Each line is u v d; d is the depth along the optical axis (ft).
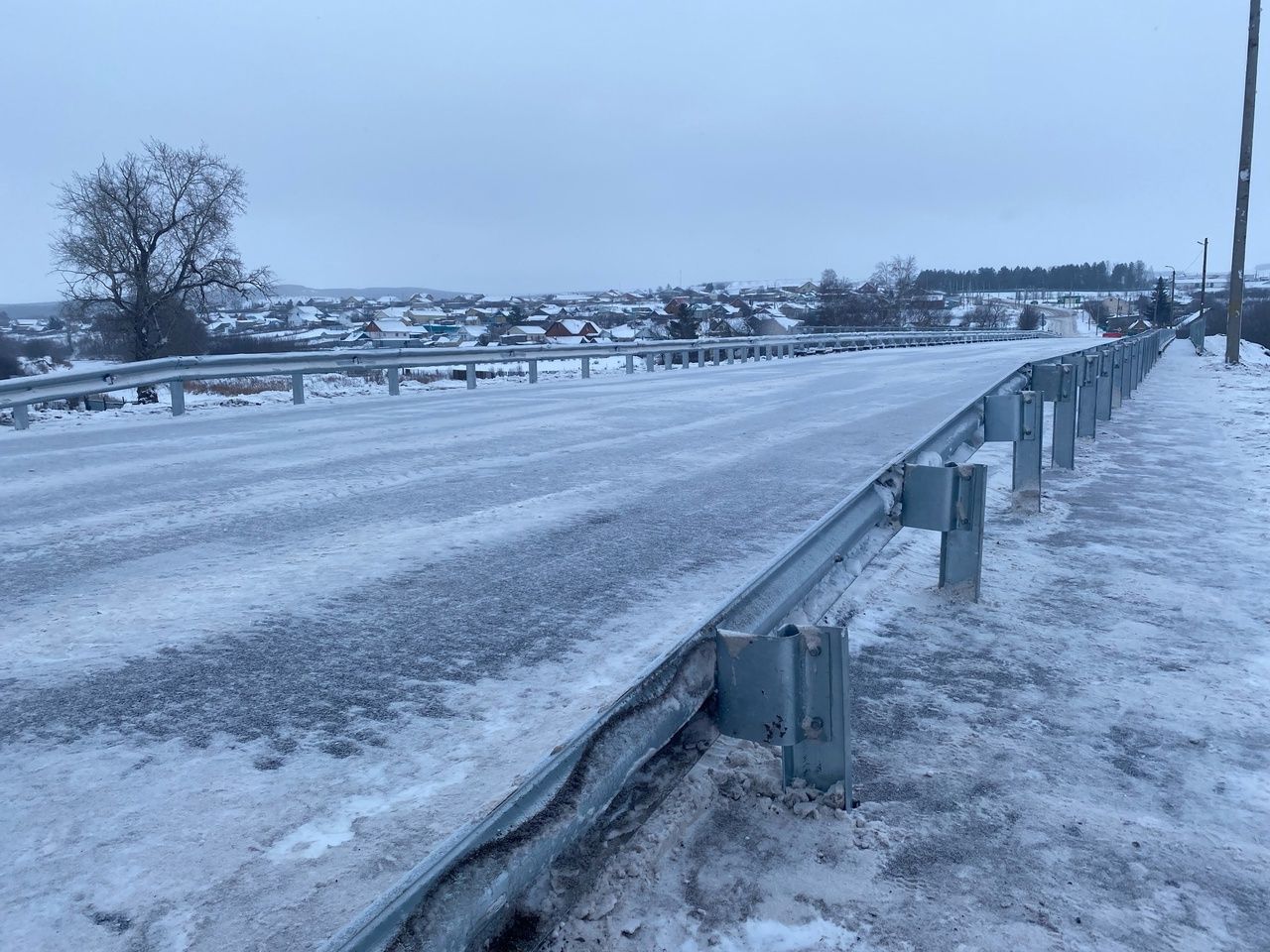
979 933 7.85
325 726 11.60
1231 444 36.24
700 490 26.84
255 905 8.12
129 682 12.91
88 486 27.12
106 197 143.33
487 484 27.53
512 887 5.88
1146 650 14.56
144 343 150.51
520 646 14.34
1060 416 30.14
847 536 12.71
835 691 9.32
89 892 8.30
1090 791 10.27
